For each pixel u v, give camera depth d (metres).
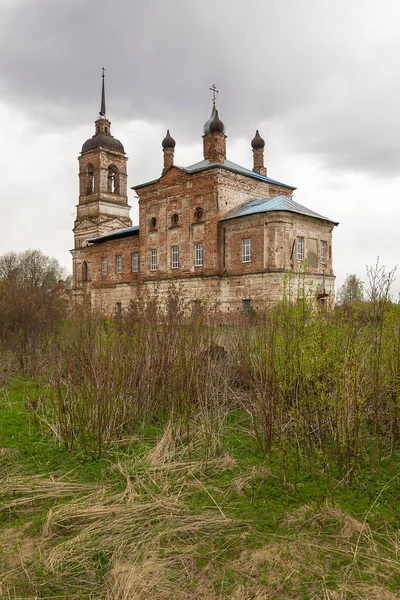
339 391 5.65
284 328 6.67
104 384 7.10
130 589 3.74
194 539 4.47
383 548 4.27
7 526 4.79
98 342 8.91
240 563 4.10
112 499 5.24
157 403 8.09
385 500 5.16
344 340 6.64
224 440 7.04
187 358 8.36
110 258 44.41
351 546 4.29
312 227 32.44
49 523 4.66
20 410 8.77
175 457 6.47
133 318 11.01
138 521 4.80
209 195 33.97
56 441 7.11
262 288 30.78
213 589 3.78
